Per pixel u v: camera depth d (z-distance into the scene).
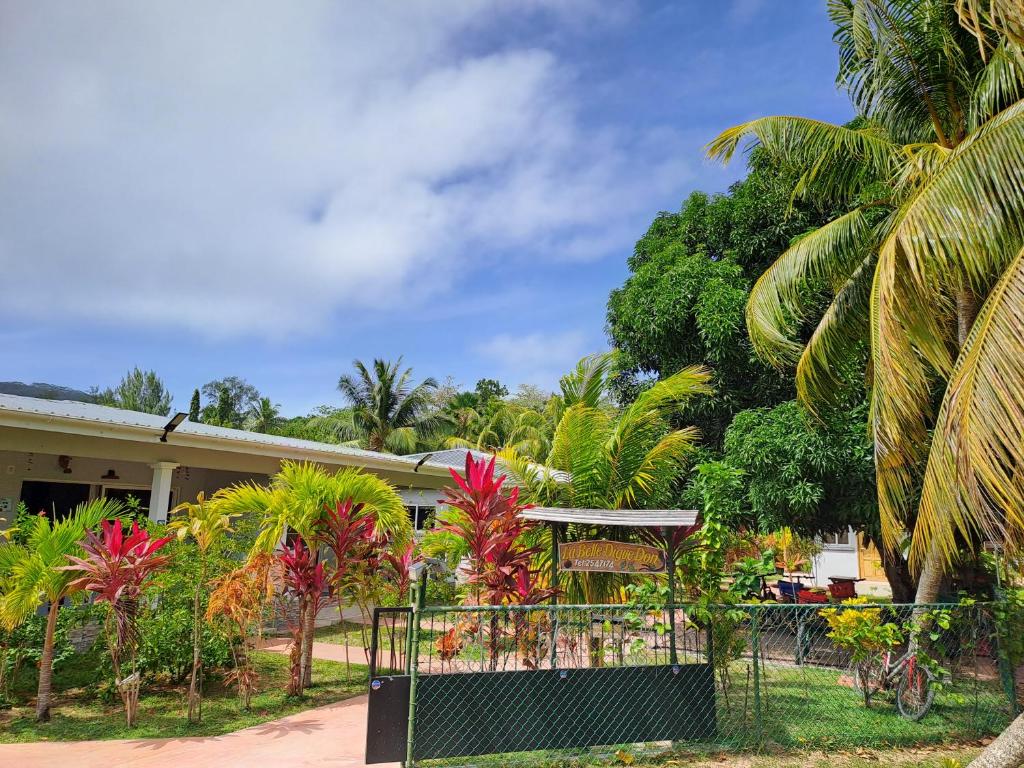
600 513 6.10
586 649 6.28
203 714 6.56
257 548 7.32
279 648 9.70
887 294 4.88
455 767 4.86
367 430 36.97
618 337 13.99
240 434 12.21
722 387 12.01
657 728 5.32
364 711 6.67
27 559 6.22
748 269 12.90
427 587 9.09
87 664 8.20
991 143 4.69
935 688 5.98
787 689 7.12
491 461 6.50
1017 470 3.62
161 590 6.94
